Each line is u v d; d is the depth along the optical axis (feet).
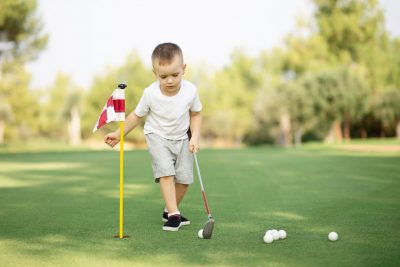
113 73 140.67
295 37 118.21
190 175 13.79
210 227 11.13
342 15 113.60
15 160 40.70
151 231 12.26
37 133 148.46
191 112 13.83
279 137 117.91
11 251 10.41
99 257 9.80
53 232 12.31
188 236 11.62
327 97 98.63
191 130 13.87
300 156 40.06
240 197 17.92
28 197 18.85
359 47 114.52
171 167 13.05
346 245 10.43
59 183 23.67
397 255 9.59
